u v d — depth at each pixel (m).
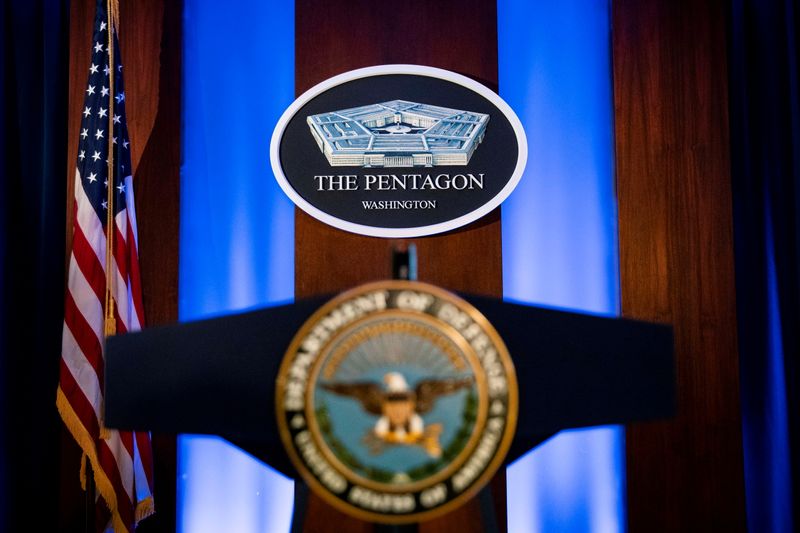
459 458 0.76
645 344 0.85
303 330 0.77
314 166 2.55
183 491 2.50
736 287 2.50
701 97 2.59
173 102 2.58
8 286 2.30
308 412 0.76
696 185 2.55
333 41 2.63
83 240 2.28
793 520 2.37
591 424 0.81
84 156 2.33
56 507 2.42
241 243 2.57
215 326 0.80
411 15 2.64
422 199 2.54
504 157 2.54
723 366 2.50
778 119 2.46
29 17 2.43
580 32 2.66
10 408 2.29
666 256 2.53
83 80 2.56
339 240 2.53
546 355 0.81
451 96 2.58
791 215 2.43
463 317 0.78
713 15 2.62
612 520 2.51
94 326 2.25
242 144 2.61
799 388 2.38
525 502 2.52
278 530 2.51
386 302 0.78
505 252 2.58
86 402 2.21
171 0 2.62
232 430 0.78
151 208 2.54
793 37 2.46
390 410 0.76
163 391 0.79
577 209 2.60
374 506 0.75
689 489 2.47
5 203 2.30
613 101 2.62
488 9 2.64
